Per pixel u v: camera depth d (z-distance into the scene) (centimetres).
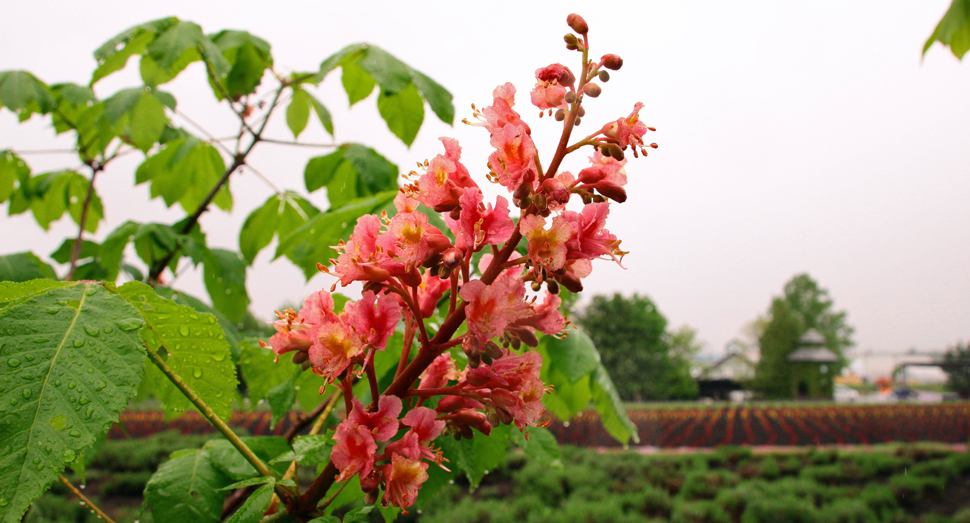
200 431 3127
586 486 2152
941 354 11088
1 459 97
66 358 114
